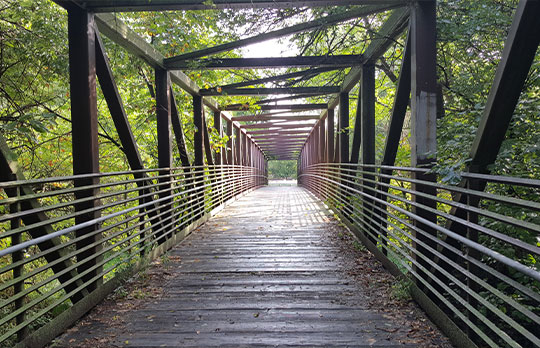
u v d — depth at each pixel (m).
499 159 3.30
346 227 7.02
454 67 5.98
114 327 2.92
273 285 3.89
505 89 2.45
